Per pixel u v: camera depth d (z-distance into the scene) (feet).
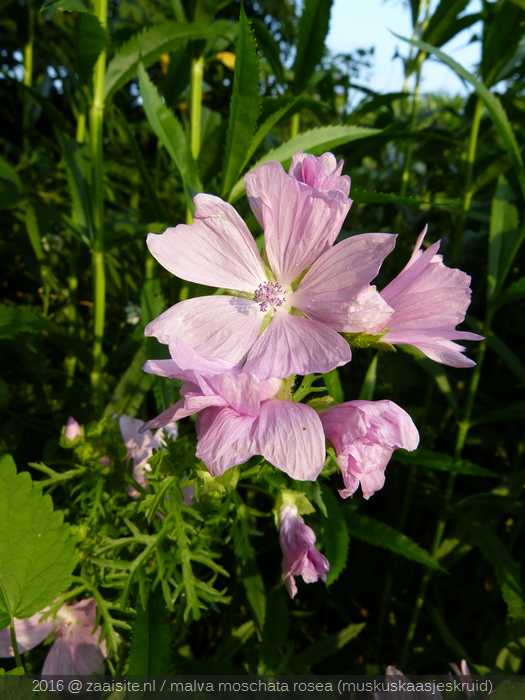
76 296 0.87
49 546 0.38
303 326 0.38
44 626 0.48
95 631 0.49
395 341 0.38
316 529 0.62
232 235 0.40
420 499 0.79
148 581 0.48
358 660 0.78
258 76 0.51
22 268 1.04
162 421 0.36
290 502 0.44
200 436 0.36
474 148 0.77
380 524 0.64
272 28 1.65
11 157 1.16
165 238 0.38
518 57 0.74
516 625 0.66
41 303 1.06
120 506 0.53
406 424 0.35
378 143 0.83
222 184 0.56
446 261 0.86
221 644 0.66
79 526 0.49
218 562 0.73
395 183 1.04
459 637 0.78
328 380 0.54
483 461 0.87
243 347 0.38
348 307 0.36
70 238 0.86
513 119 0.84
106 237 0.66
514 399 0.87
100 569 0.48
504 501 0.71
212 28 0.70
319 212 0.37
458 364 0.38
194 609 0.45
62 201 0.99
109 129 0.97
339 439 0.36
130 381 0.62
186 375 0.34
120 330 0.92
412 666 0.75
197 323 0.38
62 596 0.47
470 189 0.77
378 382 0.87
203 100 1.30
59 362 0.92
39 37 0.99
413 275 0.38
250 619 0.70
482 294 0.89
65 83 0.90
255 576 0.63
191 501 0.52
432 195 1.04
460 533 0.74
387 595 0.77
